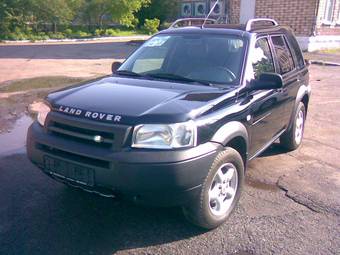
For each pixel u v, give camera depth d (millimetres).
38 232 3811
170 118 3426
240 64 4500
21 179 4988
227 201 4086
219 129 3752
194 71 4555
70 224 3959
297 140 6324
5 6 28641
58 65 15516
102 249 3574
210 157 3562
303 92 6031
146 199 3408
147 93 3918
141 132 3389
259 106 4547
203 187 3592
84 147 3490
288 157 6055
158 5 39094
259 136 4734
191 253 3561
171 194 3389
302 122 6461
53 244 3627
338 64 15633
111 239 3727
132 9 35719
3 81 11781
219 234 3867
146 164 3299
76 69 14461
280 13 19375
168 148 3387
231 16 21156
